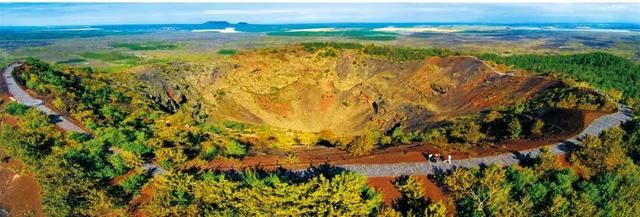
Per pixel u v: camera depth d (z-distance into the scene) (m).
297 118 99.75
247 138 61.97
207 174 36.50
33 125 47.41
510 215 33.00
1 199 38.56
